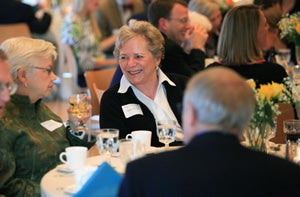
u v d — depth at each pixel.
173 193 2.24
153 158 2.32
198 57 6.51
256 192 2.24
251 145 3.67
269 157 2.31
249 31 5.32
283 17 6.99
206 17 7.64
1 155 3.66
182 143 4.41
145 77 4.45
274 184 2.26
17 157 3.79
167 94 4.55
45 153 3.88
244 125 2.33
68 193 3.16
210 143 2.29
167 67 5.89
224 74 2.35
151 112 4.47
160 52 4.50
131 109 4.45
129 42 4.42
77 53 8.28
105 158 3.70
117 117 4.45
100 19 10.27
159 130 3.89
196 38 6.57
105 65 8.39
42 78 3.92
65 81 9.52
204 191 2.23
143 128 4.43
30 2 10.70
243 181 2.24
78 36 8.24
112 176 2.86
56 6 10.61
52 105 9.28
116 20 10.44
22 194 3.69
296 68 6.00
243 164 2.26
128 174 2.31
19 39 3.93
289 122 3.81
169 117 4.49
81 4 8.44
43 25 9.02
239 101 2.29
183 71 5.91
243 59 5.33
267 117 3.59
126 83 4.52
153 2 6.54
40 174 3.86
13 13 8.62
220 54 5.45
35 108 4.09
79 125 4.25
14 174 3.79
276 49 7.34
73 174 3.50
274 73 5.32
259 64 5.34
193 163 2.27
